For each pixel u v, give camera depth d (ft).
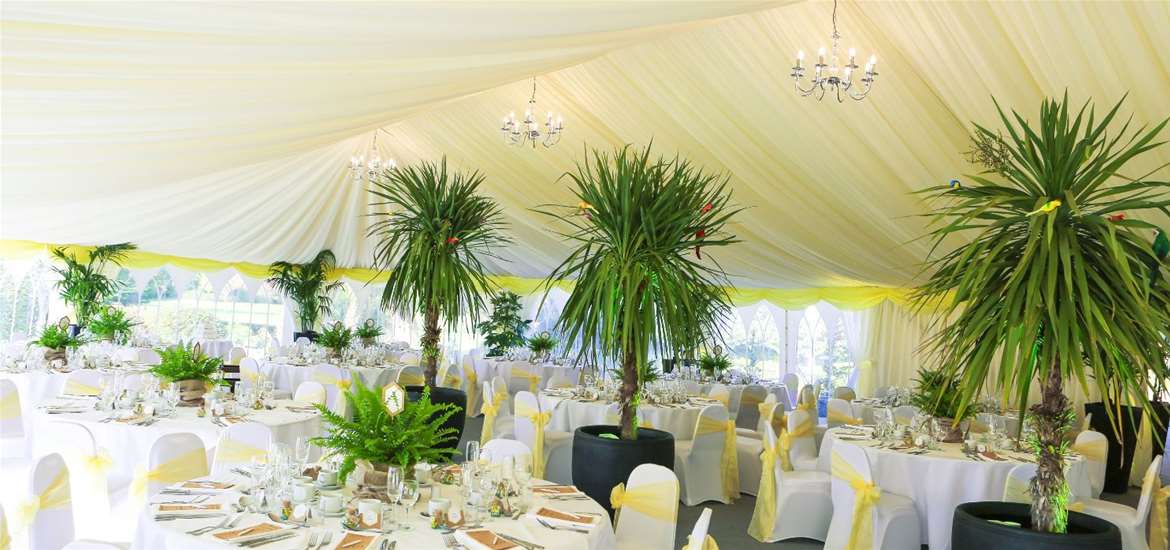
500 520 11.02
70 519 11.73
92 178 15.92
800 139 26.27
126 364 31.96
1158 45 16.62
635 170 18.49
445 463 13.78
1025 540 12.55
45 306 45.21
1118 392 11.16
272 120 14.48
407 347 51.11
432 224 26.08
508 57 14.64
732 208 31.96
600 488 18.51
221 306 53.42
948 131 23.35
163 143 14.33
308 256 53.57
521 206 38.52
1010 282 11.44
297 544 9.43
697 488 24.04
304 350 39.42
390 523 10.44
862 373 42.80
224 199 38.22
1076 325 11.07
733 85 25.08
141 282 49.80
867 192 27.84
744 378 41.47
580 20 12.96
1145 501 17.10
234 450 14.98
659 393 28.43
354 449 11.51
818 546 20.04
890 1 20.06
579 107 29.76
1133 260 11.59
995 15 18.34
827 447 21.97
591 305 18.51
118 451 17.94
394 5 9.93
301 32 10.12
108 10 8.21
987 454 19.19
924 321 41.06
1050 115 12.03
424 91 15.56
